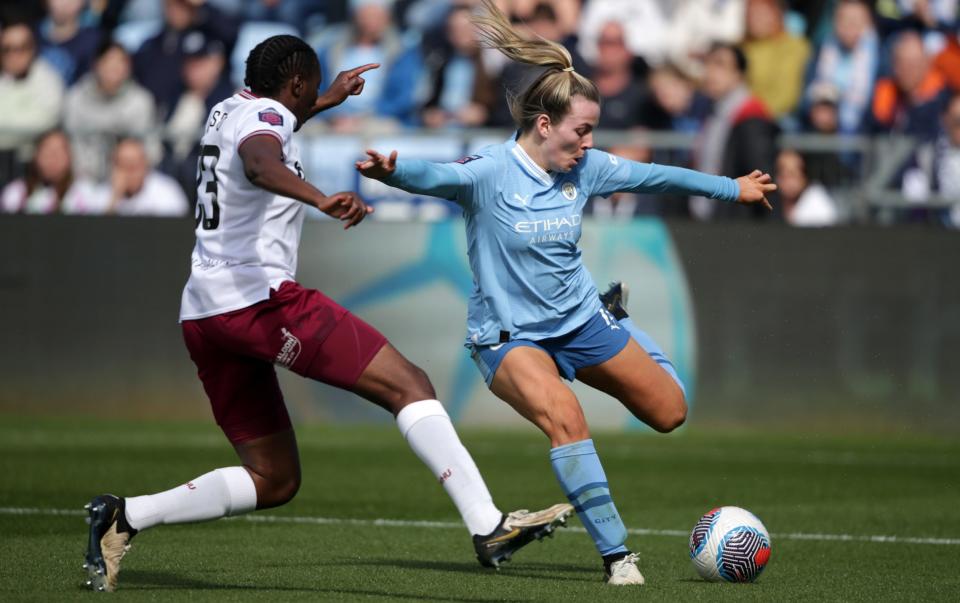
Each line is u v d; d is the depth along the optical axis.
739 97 48.62
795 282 45.91
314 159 48.62
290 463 18.00
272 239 17.05
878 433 46.03
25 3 57.16
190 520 17.36
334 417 46.69
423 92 54.75
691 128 51.78
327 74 56.38
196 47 55.00
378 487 31.22
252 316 16.84
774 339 45.91
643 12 58.06
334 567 19.42
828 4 55.84
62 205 50.56
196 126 54.69
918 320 46.03
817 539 24.06
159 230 47.41
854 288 46.03
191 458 35.88
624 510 28.20
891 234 46.00
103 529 16.66
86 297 47.72
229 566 19.44
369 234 46.22
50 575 18.06
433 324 46.00
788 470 36.41
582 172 18.70
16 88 56.16
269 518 25.75
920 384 46.03
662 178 19.36
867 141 48.53
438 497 29.56
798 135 50.84
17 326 48.00
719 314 45.91
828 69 54.47
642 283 45.88
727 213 48.81
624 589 17.39
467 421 46.12
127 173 50.28
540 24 53.06
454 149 48.94
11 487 29.45
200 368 17.69
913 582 18.95
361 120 54.94
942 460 39.41
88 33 57.16
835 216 48.59
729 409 46.00
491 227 18.14
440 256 45.94
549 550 22.30
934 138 48.97
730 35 58.19
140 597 16.19
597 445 42.31
